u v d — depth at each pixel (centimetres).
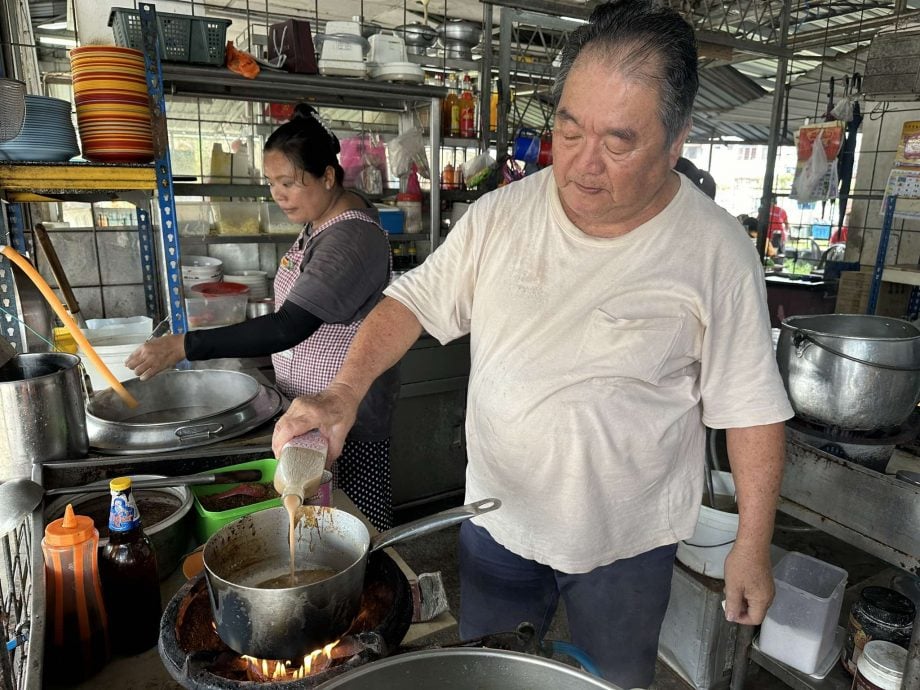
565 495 105
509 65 319
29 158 168
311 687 65
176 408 160
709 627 177
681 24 80
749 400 100
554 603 128
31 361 128
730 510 196
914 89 232
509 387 104
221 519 107
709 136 757
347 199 178
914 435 160
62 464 115
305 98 261
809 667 172
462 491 298
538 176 108
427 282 113
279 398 154
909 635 161
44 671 81
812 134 354
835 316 184
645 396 101
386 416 184
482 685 63
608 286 98
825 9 464
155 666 85
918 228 385
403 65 246
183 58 198
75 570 80
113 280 282
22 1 261
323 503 112
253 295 278
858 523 154
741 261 98
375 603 80
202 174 262
